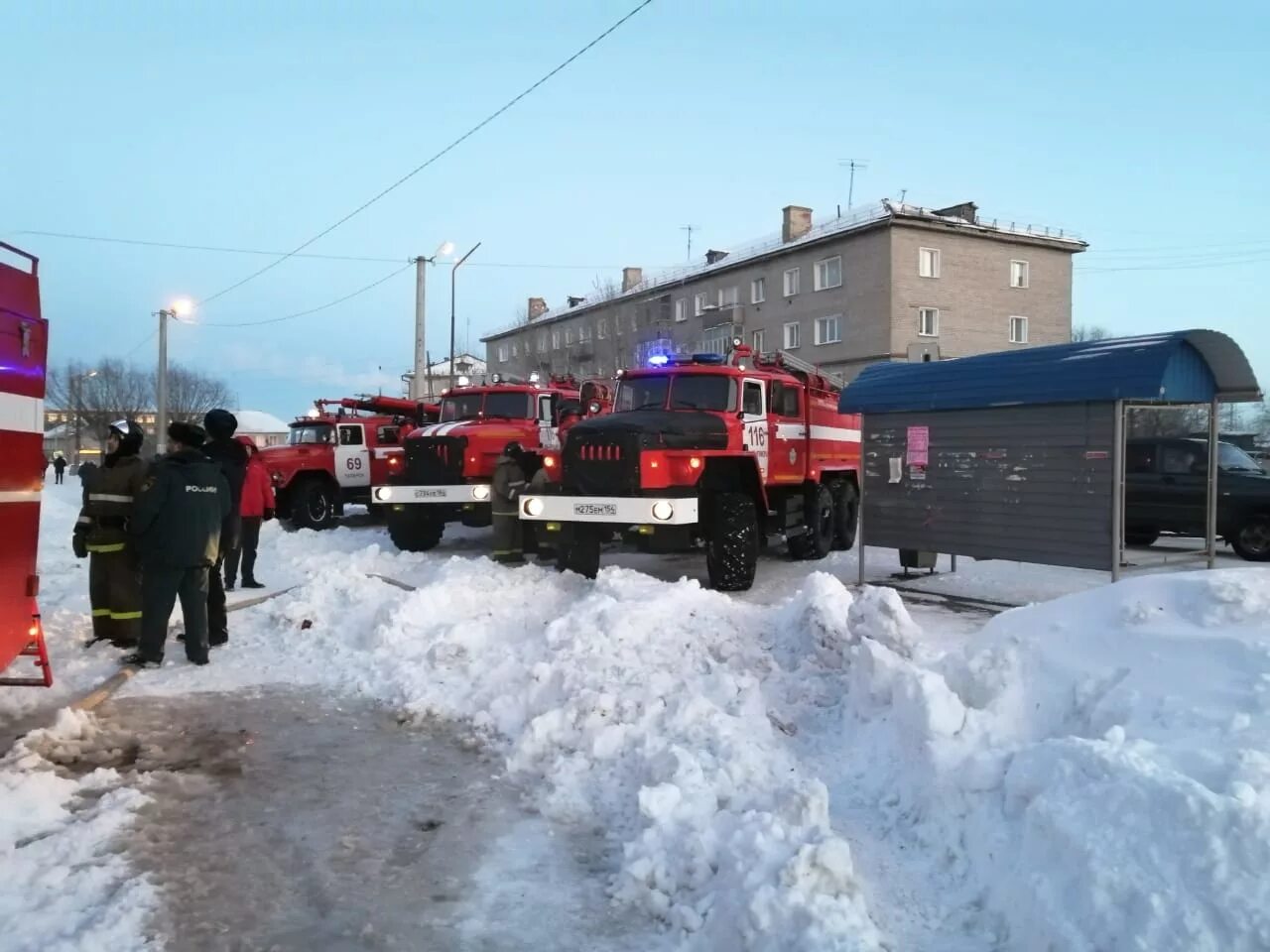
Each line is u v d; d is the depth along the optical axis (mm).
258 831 3930
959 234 35969
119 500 7020
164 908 3264
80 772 4578
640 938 3119
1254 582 4059
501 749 4969
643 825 3748
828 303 37062
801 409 11781
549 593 8203
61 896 3281
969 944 2963
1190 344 7855
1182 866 2600
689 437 9586
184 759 4797
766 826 3334
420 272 24391
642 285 46406
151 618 6555
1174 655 3797
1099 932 2602
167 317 32438
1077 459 8117
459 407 14406
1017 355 8742
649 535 9258
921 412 9281
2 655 5195
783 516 11352
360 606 7711
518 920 3229
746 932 2885
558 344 52094
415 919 3230
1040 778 3211
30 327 5367
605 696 4996
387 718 5551
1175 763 3055
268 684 6219
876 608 5773
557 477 10203
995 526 8750
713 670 5641
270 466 16672
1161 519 14016
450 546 13531
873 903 3174
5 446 5141
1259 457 24141
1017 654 4305
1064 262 38500
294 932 3133
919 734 4059
